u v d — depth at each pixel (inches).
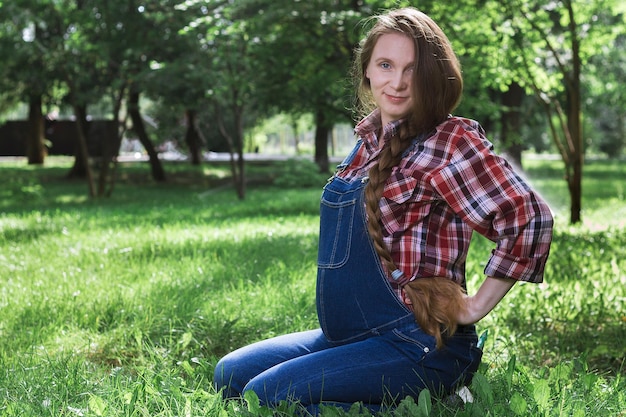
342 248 126.0
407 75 123.0
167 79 813.9
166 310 221.0
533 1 534.0
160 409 135.6
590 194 872.9
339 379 124.5
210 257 326.0
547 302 233.6
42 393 147.8
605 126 2253.9
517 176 119.4
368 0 513.0
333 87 630.5
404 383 124.7
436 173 119.5
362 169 128.0
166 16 755.4
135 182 1177.4
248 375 138.8
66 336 203.5
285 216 561.6
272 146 3927.2
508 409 128.4
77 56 844.6
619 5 544.4
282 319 212.1
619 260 326.3
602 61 1091.9
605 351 185.5
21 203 792.9
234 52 687.1
